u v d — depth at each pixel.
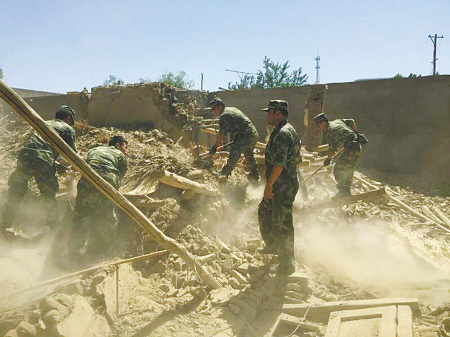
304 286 4.42
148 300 3.85
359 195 6.45
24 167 4.98
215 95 17.27
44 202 5.09
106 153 4.63
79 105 16.91
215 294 3.99
